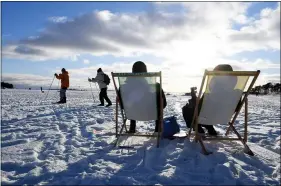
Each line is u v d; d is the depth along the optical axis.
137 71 4.79
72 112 9.46
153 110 4.55
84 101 17.08
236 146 4.51
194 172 3.32
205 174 3.24
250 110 12.79
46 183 2.97
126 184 2.94
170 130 4.87
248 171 3.36
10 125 6.55
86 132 5.61
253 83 4.02
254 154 4.10
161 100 4.39
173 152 3.99
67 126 6.45
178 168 3.34
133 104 4.54
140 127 6.55
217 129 6.32
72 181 2.97
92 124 6.85
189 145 4.35
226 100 4.10
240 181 3.04
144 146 4.44
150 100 4.47
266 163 3.71
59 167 3.45
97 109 10.66
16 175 3.27
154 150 4.15
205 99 4.10
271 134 5.82
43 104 13.34
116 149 4.30
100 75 12.16
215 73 3.81
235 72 3.82
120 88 4.50
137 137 5.13
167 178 3.07
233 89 4.04
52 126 6.43
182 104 17.41
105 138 5.09
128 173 3.29
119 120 7.66
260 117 9.36
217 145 4.53
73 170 3.36
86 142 4.77
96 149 4.30
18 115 8.51
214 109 4.18
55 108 10.98
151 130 6.05
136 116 4.65
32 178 3.12
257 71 3.85
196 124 4.21
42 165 3.55
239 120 8.33
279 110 13.33
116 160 3.79
